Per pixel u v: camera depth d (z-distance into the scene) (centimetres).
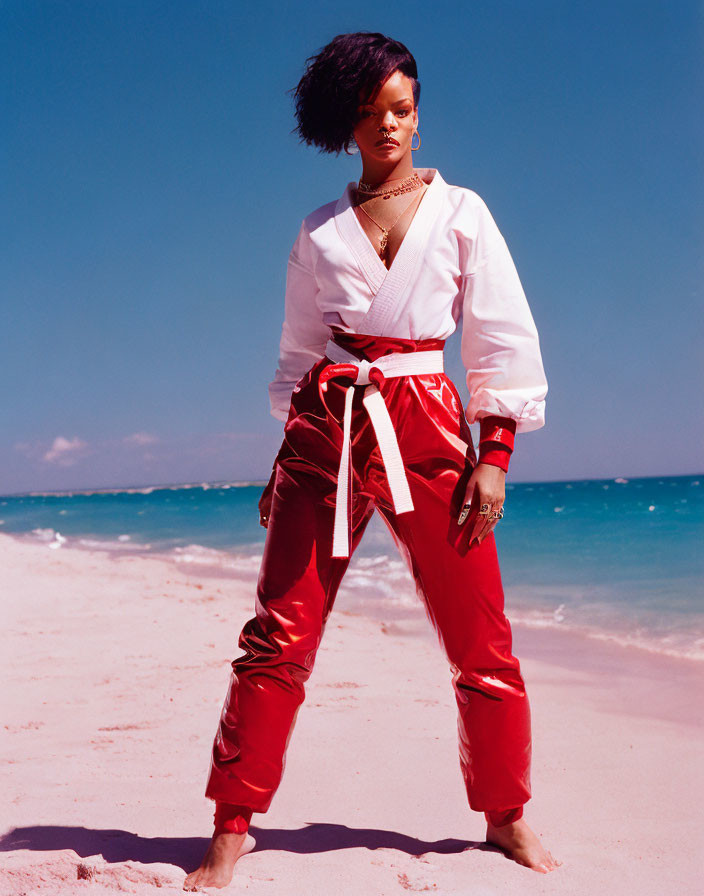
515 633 669
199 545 1753
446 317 204
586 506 3806
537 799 265
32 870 194
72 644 568
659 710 398
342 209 209
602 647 594
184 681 456
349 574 1066
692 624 682
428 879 192
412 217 202
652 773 292
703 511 2861
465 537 198
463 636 199
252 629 201
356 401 200
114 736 343
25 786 275
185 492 10275
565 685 466
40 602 766
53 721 372
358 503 207
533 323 204
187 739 336
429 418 198
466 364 207
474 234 202
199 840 223
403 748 323
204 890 186
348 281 203
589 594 912
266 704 194
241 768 193
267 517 232
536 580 1077
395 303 199
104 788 271
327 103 205
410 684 450
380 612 762
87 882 191
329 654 543
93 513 3981
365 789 276
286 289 229
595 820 243
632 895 187
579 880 195
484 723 199
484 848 213
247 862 205
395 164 206
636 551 1410
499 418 199
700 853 214
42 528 2758
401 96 201
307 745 329
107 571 1134
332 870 199
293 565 200
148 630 627
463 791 272
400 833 235
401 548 209
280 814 253
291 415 210
